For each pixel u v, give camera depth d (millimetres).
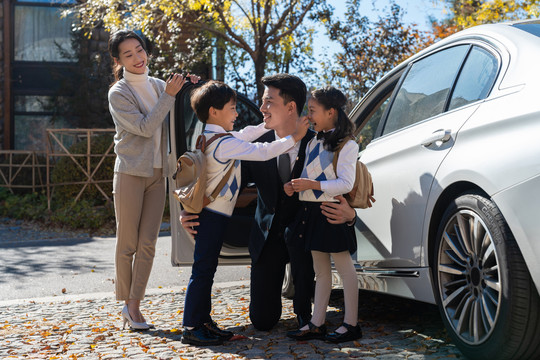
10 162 15094
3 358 3506
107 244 9664
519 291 2625
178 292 5863
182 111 4660
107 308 5156
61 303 5520
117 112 4078
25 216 12820
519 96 2840
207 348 3559
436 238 3211
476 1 13289
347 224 3605
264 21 14422
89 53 17812
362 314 4348
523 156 2639
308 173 3600
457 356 3094
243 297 5348
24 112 18125
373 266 3877
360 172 3553
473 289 2965
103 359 3391
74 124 17875
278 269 3936
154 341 3801
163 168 4320
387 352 3254
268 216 3850
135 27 14977
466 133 3055
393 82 4281
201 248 3740
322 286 3658
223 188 3750
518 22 3488
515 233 2609
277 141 3604
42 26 18172
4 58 17984
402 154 3598
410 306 4543
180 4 13992
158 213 4293
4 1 17922
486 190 2771
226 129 3863
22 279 6914
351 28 15680
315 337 3639
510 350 2699
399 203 3547
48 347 3738
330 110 3518
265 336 3814
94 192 12914
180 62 15984
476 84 3262
